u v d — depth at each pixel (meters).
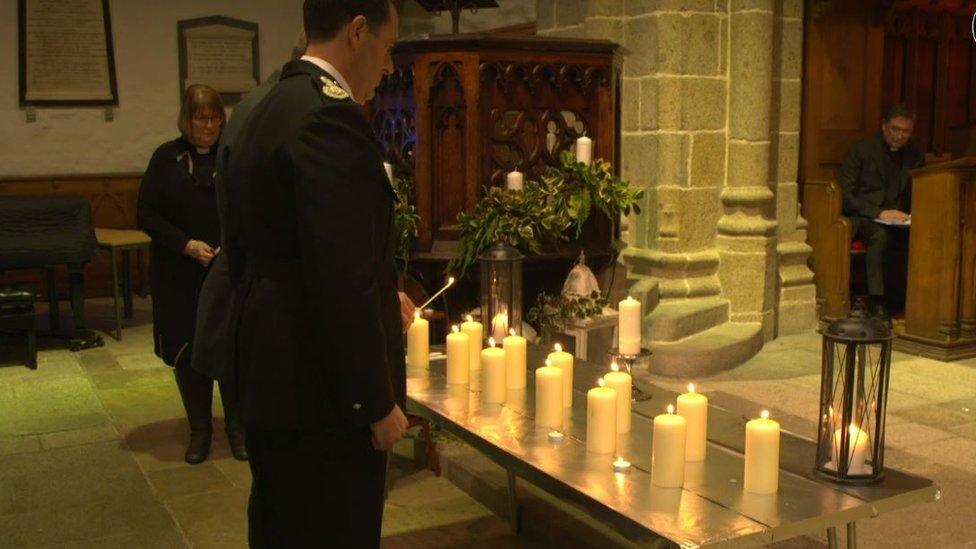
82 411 4.97
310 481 2.11
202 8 8.74
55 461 4.21
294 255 2.01
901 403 4.87
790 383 5.32
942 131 7.82
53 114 8.31
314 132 1.91
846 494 2.22
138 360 6.08
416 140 4.50
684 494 2.22
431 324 4.60
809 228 6.63
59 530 3.49
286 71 2.09
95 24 8.34
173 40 8.66
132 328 7.07
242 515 3.63
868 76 6.87
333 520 2.12
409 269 4.58
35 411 4.98
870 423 2.29
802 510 2.12
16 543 3.37
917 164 6.62
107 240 6.93
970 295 5.73
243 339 2.05
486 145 4.53
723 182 6.16
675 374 5.49
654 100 5.97
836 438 2.30
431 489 3.86
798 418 4.70
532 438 2.63
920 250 5.81
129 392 5.34
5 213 6.19
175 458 4.25
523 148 4.64
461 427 2.74
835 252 6.45
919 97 7.69
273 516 2.15
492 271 3.78
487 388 2.96
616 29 6.10
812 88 6.65
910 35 7.40
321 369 2.02
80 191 8.37
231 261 2.18
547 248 4.59
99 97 8.44
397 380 2.17
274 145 1.96
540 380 2.72
